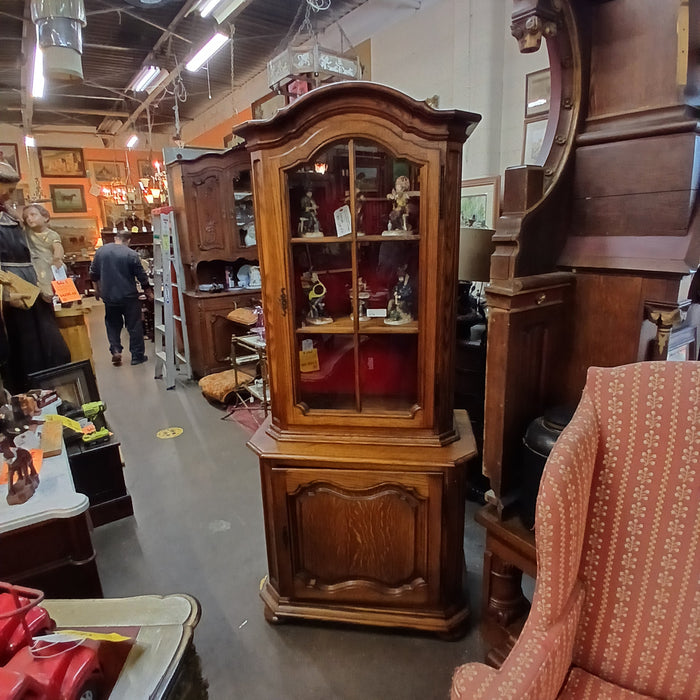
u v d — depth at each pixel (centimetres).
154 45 528
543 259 140
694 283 142
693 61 122
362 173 145
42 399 230
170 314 435
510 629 155
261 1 412
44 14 278
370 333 153
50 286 311
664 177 127
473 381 239
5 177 282
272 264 151
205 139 853
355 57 252
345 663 162
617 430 103
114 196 956
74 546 158
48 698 85
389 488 156
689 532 98
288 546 168
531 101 289
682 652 100
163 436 343
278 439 164
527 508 143
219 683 157
